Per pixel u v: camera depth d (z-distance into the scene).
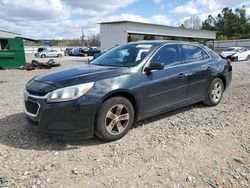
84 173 3.26
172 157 3.70
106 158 3.63
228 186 3.12
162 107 4.84
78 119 3.75
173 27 32.75
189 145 4.09
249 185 3.16
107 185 3.03
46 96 3.71
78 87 3.76
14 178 3.11
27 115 4.00
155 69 4.45
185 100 5.33
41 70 17.30
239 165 3.58
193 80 5.40
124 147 3.96
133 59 4.68
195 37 37.22
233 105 6.46
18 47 18.73
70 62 26.92
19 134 4.40
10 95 7.77
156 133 4.50
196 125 4.95
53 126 3.73
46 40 70.00
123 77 4.19
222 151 3.96
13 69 18.03
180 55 5.29
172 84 4.92
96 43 82.62
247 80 11.03
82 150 3.85
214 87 6.12
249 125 5.07
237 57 24.58
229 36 88.50
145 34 29.36
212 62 6.02
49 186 2.98
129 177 3.20
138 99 4.37
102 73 4.12
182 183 3.12
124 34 27.09
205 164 3.56
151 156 3.71
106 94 3.91
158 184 3.08
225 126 4.97
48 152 3.78
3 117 5.33
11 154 3.70
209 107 6.19
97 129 3.95
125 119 4.25
